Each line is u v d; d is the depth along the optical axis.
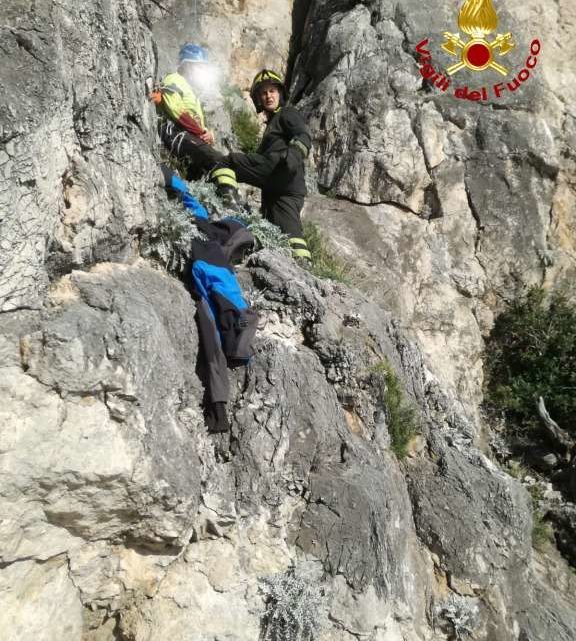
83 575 3.06
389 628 3.93
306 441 3.97
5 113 2.68
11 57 2.75
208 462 3.62
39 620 2.88
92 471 2.84
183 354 3.65
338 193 7.38
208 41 8.02
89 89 3.32
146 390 3.11
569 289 7.59
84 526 2.98
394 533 4.22
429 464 4.93
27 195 2.83
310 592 3.61
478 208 7.54
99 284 3.21
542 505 6.03
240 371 4.01
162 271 3.97
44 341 2.79
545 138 7.82
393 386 4.79
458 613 4.36
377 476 4.19
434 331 6.95
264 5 8.80
